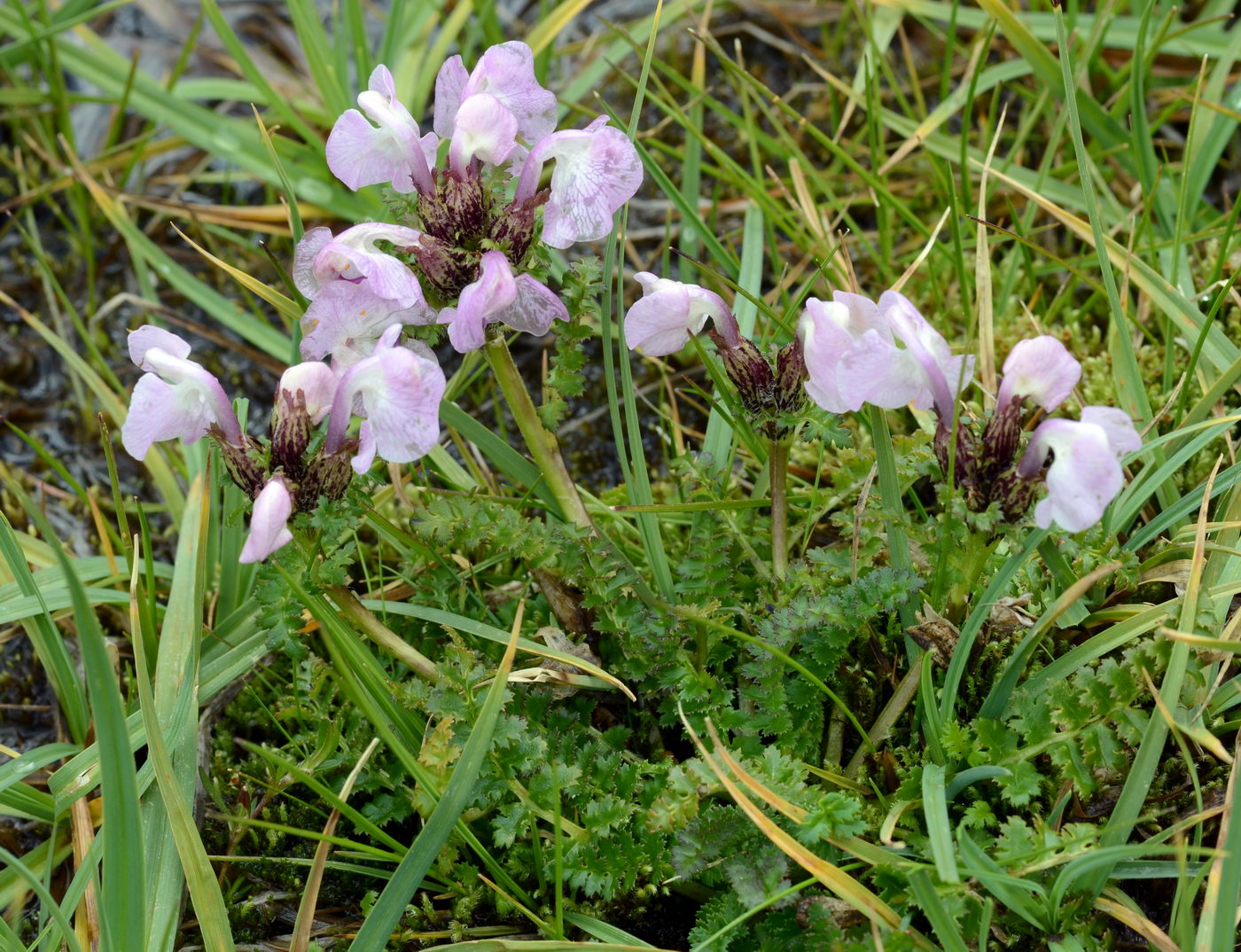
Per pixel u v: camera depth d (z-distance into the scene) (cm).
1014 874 17
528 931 18
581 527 19
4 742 22
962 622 18
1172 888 18
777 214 25
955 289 25
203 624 21
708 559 19
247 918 19
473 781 17
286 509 16
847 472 20
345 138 18
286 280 21
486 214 18
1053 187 26
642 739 19
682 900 19
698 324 18
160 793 19
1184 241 23
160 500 25
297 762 20
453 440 25
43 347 27
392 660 20
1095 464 16
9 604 20
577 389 19
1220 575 19
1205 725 18
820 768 19
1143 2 27
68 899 18
